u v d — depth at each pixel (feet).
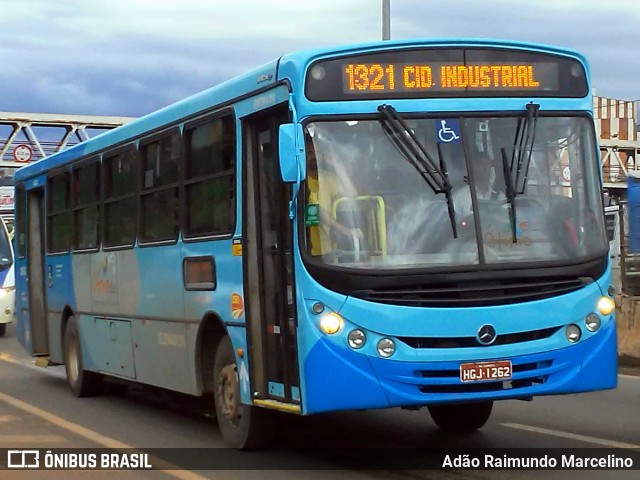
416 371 24.71
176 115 33.86
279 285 27.02
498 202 25.88
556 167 26.68
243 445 29.68
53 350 48.75
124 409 40.83
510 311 25.20
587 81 27.66
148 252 36.09
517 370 25.25
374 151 25.68
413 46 26.35
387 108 25.81
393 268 24.97
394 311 24.71
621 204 58.29
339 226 25.23
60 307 47.26
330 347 24.75
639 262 58.03
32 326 51.62
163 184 34.91
